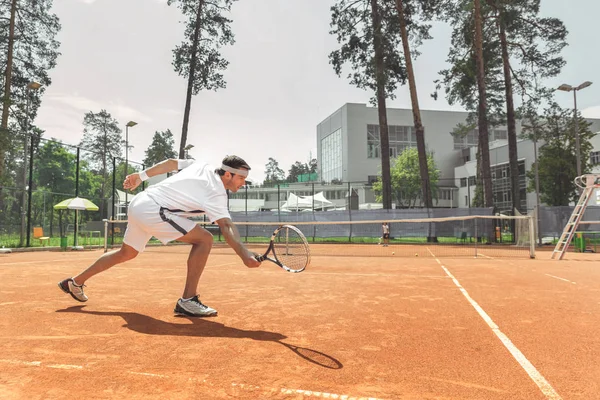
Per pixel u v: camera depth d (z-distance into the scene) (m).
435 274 8.17
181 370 2.43
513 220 23.62
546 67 26.94
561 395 2.13
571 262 11.69
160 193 3.80
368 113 68.69
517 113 30.20
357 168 67.19
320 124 81.44
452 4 26.84
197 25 26.67
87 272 4.30
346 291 5.73
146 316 3.90
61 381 2.24
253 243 23.28
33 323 3.58
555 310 4.42
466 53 27.94
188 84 26.83
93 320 3.71
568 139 33.62
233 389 2.15
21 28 24.88
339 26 26.89
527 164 47.75
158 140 74.56
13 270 8.58
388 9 26.30
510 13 25.08
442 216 23.31
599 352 2.90
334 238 26.64
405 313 4.21
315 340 3.15
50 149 34.56
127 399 2.00
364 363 2.62
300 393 2.11
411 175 54.41
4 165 19.94
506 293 5.62
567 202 33.19
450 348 2.97
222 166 3.79
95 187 41.53
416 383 2.28
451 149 70.88
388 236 22.17
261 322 3.73
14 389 2.12
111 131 64.94
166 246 20.92
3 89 24.33
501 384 2.28
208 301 4.85
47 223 24.97
